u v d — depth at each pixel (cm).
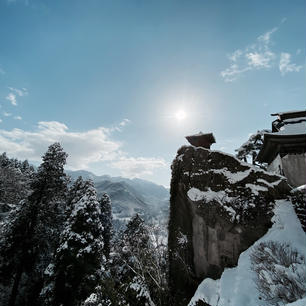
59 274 1462
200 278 816
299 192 730
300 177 1125
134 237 1318
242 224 752
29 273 1723
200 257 842
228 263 723
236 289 558
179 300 856
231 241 753
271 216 727
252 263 599
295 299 409
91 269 1531
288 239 616
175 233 1038
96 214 1761
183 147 1185
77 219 1661
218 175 930
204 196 898
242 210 778
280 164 1209
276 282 462
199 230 873
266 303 462
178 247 980
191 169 1041
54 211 1891
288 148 1213
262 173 855
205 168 991
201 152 1052
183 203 1043
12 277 1647
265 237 676
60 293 1423
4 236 1614
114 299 890
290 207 731
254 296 504
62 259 1489
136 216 2172
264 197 781
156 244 1138
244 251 696
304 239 608
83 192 2205
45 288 1428
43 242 1753
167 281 991
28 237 1662
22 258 1619
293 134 1169
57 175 1912
